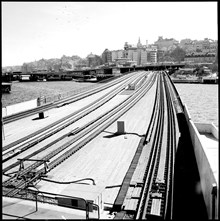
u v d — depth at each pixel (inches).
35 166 1065.5
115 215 736.3
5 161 1142.3
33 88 6496.1
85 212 708.7
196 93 4746.6
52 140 1422.2
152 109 2170.3
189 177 960.9
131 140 1403.8
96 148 1299.2
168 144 1299.2
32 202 754.2
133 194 848.9
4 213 685.9
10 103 4178.2
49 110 2192.4
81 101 2596.0
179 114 1907.0
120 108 2218.3
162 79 4382.4
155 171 1000.9
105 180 965.8
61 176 1003.9
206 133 1390.3
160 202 789.2
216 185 628.7
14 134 1533.0
